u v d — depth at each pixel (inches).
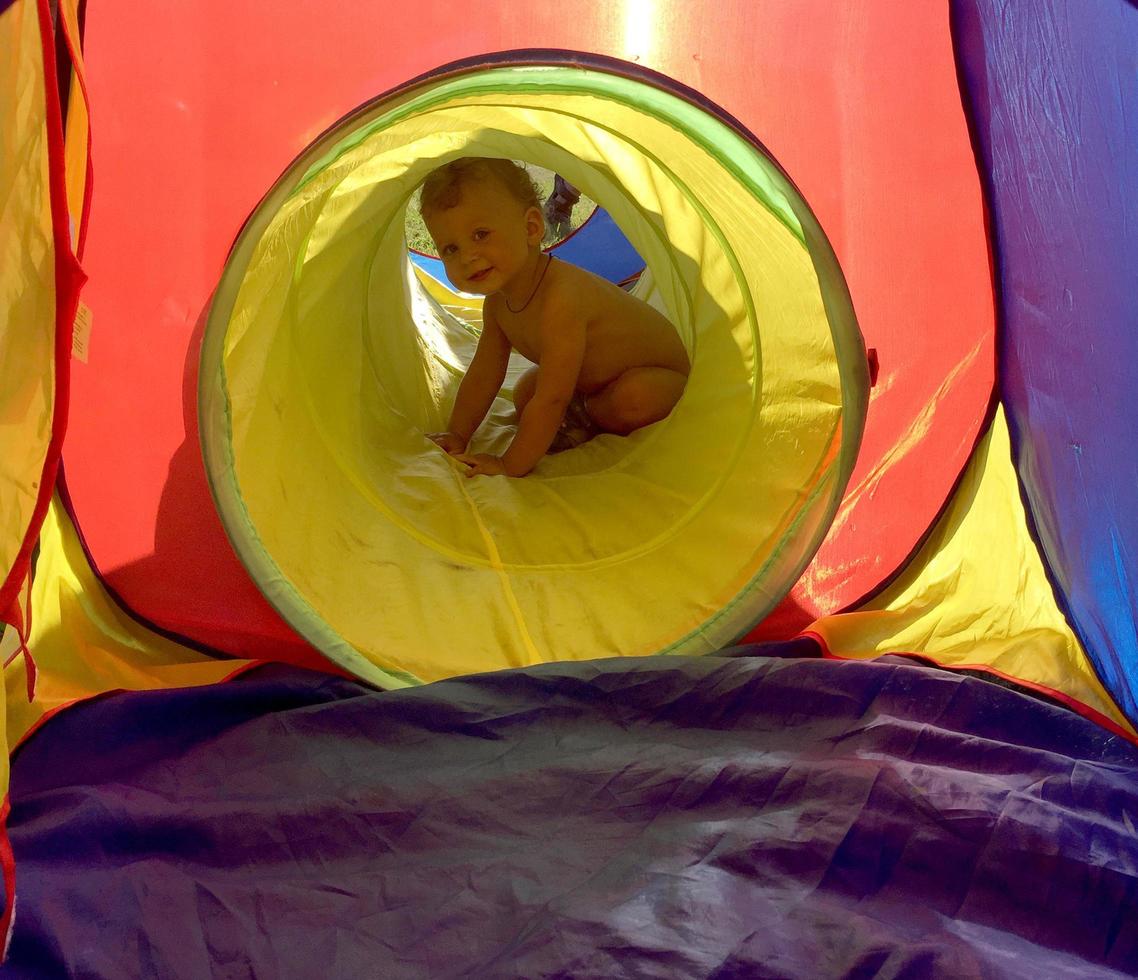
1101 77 45.0
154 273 56.6
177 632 55.8
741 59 57.0
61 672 50.5
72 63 42.6
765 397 63.2
